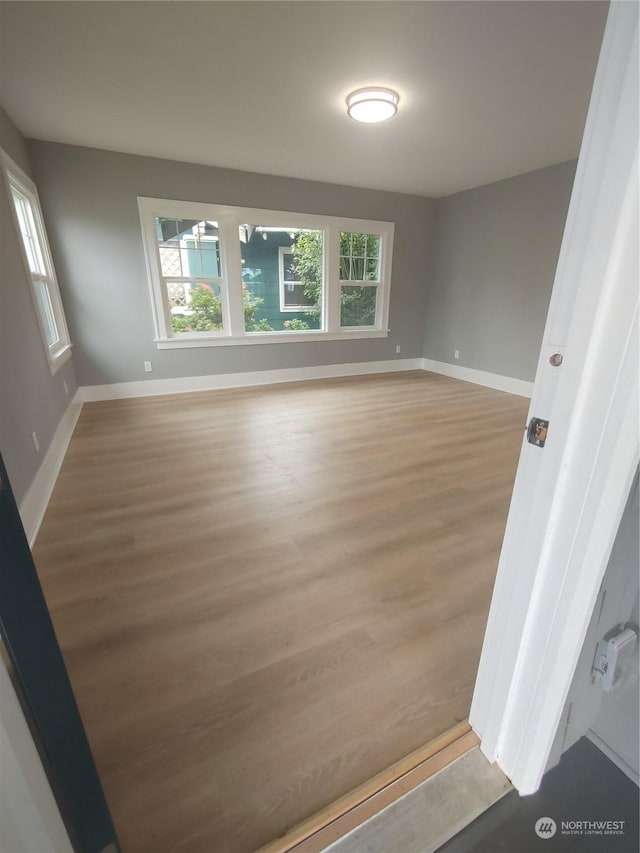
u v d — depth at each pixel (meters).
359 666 1.35
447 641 1.45
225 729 1.14
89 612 1.56
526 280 4.62
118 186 3.94
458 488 2.55
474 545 1.99
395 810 0.94
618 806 0.96
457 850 0.88
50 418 2.87
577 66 2.30
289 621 1.52
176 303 4.59
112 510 2.28
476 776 1.00
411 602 1.62
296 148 3.68
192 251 4.50
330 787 1.00
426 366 6.28
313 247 5.25
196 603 1.61
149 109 2.89
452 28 1.98
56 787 0.64
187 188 4.19
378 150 3.71
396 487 2.56
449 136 3.36
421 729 1.15
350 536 2.05
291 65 2.31
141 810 0.96
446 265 5.65
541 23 1.94
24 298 2.65
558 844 0.89
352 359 5.77
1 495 0.49
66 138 3.50
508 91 2.60
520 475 0.82
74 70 2.37
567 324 0.69
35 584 0.55
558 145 3.57
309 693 1.25
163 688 1.26
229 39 2.08
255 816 0.95
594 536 0.74
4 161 2.65
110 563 1.84
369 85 2.52
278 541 2.01
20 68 2.35
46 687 0.59
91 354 4.26
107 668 1.33
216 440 3.32
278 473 2.74
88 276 4.05
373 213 5.24
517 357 4.84
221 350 4.89
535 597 0.84
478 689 1.04
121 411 4.05
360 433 3.50
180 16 1.90
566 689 0.86
